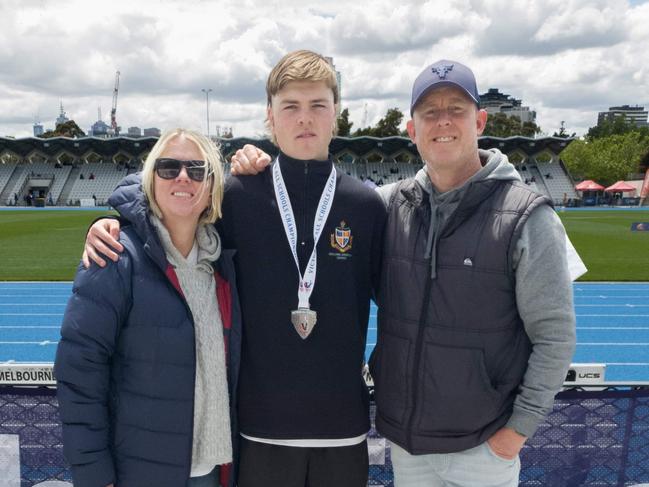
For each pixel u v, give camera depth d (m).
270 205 2.43
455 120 2.25
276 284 2.36
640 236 24.94
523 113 146.88
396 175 63.97
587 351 8.37
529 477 2.95
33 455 2.87
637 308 11.16
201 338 2.17
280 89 2.38
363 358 2.50
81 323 2.01
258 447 2.37
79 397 2.02
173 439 2.12
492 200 2.22
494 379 2.25
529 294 2.13
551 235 2.12
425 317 2.27
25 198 58.28
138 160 64.31
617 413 2.94
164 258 2.11
